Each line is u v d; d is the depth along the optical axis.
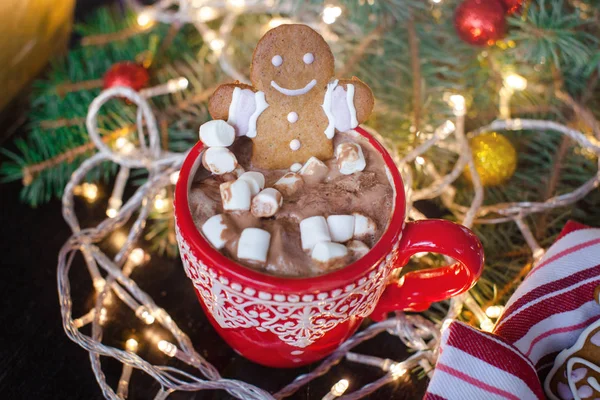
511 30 0.44
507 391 0.32
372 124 0.45
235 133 0.33
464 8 0.42
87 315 0.38
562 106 0.46
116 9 0.54
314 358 0.37
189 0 0.50
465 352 0.32
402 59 0.46
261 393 0.34
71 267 0.41
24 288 0.40
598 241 0.36
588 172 0.44
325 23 0.48
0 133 0.47
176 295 0.41
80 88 0.46
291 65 0.32
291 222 0.32
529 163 0.47
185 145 0.46
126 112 0.46
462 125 0.42
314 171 0.33
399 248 0.33
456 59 0.45
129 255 0.41
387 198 0.33
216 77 0.48
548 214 0.43
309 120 0.33
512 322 0.36
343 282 0.30
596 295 0.34
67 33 0.51
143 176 0.46
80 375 0.37
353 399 0.36
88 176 0.45
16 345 0.38
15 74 0.45
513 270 0.41
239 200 0.32
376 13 0.46
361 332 0.38
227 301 0.32
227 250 0.31
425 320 0.38
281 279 0.30
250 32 0.50
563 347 0.35
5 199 0.44
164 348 0.36
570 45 0.42
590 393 0.33
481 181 0.44
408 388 0.38
